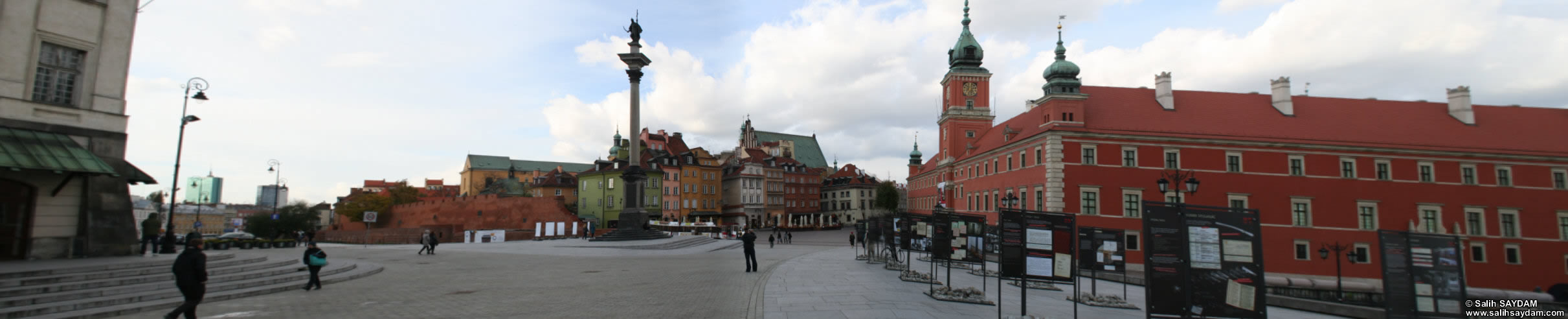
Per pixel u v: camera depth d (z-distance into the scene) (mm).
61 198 21484
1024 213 13867
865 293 18078
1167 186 32938
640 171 50594
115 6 23297
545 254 39094
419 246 51875
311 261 19250
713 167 119188
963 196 76188
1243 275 11023
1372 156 54750
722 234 68312
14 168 18562
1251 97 60219
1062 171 51719
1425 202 54406
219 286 17906
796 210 144250
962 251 26094
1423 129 58250
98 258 21391
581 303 16281
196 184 83500
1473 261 54094
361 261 31531
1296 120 57594
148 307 15258
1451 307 12641
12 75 20391
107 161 22516
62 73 21906
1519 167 56406
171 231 25391
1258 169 53531
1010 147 61000
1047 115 54562
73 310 14469
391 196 118438
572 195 124062
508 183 151750
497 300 16984
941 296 16688
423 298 17469
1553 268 54781
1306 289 24266
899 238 34688
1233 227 11164
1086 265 26109
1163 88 57844
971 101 82375
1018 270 15242
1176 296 11078
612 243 45750
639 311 14938
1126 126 54625
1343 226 53281
